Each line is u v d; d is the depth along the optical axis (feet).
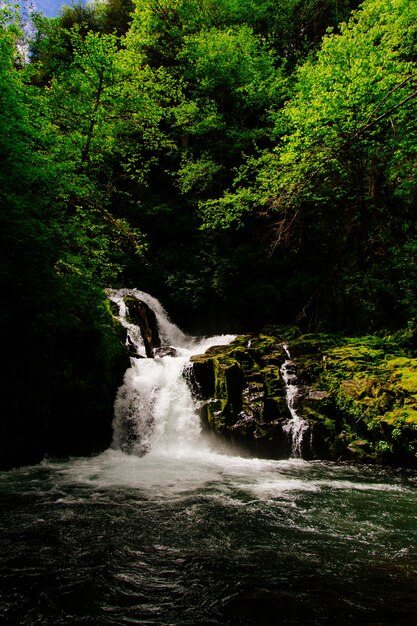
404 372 34.19
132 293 63.36
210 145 72.28
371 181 40.83
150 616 11.61
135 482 25.80
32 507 20.80
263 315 65.77
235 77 67.36
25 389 29.04
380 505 21.62
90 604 12.17
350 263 52.11
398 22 41.52
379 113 31.35
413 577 13.94
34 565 14.57
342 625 11.15
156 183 81.30
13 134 28.35
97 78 40.83
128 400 37.68
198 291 68.28
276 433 33.76
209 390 37.81
